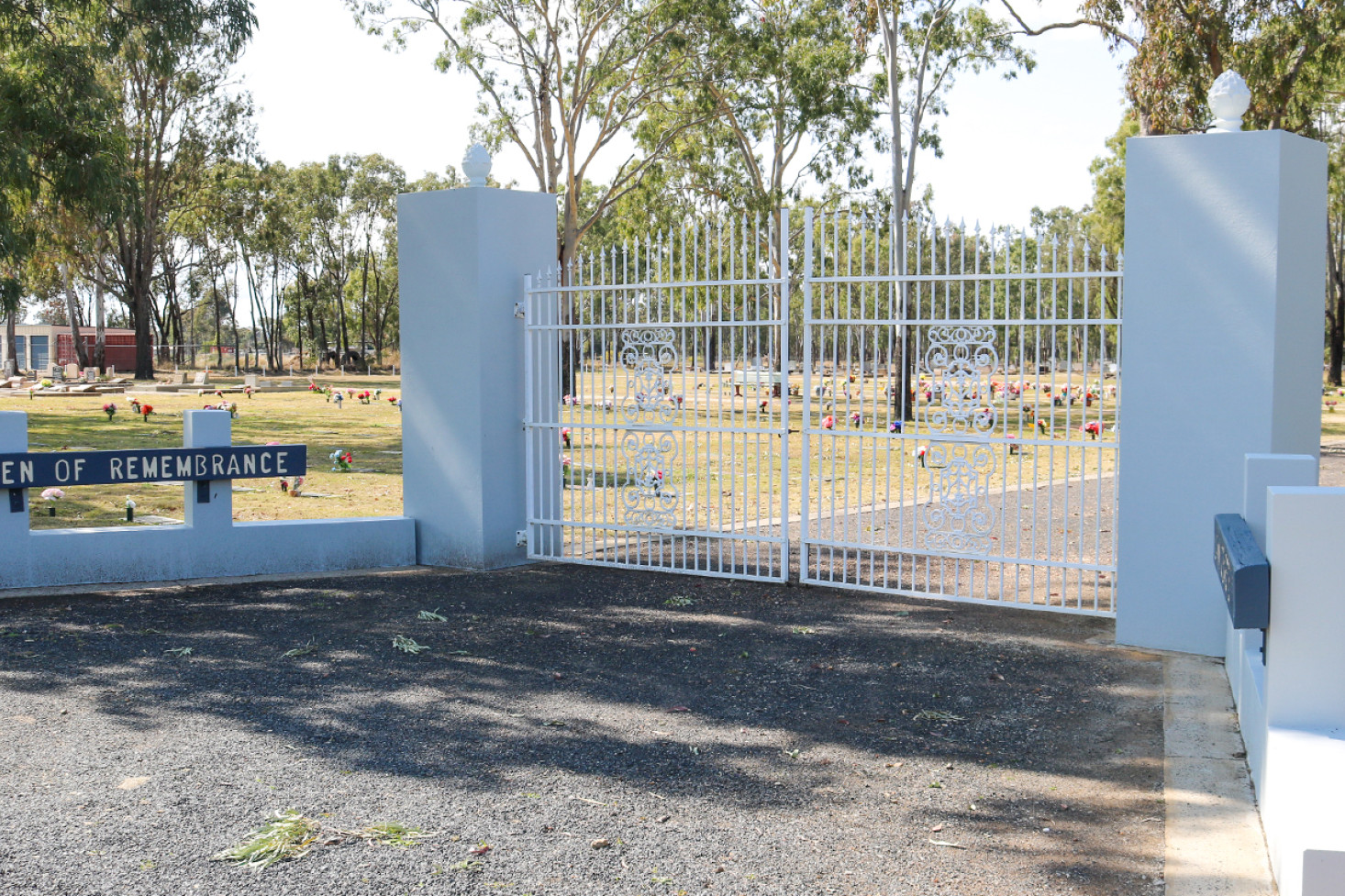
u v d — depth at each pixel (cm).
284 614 727
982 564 934
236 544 848
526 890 349
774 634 690
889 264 768
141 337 5088
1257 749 428
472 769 455
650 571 888
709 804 422
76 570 793
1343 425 2450
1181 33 2062
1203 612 632
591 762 466
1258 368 607
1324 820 303
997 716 531
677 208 4131
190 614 724
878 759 473
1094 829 402
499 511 901
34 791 425
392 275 8275
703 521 1152
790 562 936
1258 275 603
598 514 1209
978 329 731
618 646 660
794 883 357
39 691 554
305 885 350
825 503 1252
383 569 898
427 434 915
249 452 844
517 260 904
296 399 3544
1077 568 710
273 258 7506
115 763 457
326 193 7425
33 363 7112
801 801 427
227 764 457
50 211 2559
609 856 375
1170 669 600
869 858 376
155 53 2014
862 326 775
